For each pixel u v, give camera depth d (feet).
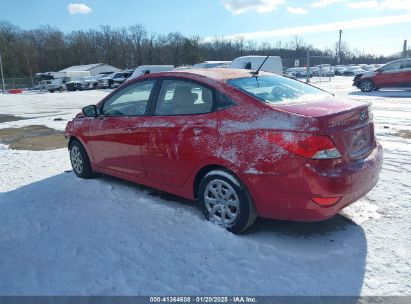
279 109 11.12
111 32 304.09
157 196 15.74
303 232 12.32
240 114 11.68
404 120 32.19
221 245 11.61
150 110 14.37
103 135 16.30
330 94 14.17
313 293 9.34
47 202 15.66
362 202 14.43
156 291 9.57
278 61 79.71
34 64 273.95
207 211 12.93
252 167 11.16
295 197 10.68
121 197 15.78
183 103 13.34
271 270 10.29
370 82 61.16
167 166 13.65
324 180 10.30
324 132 10.34
